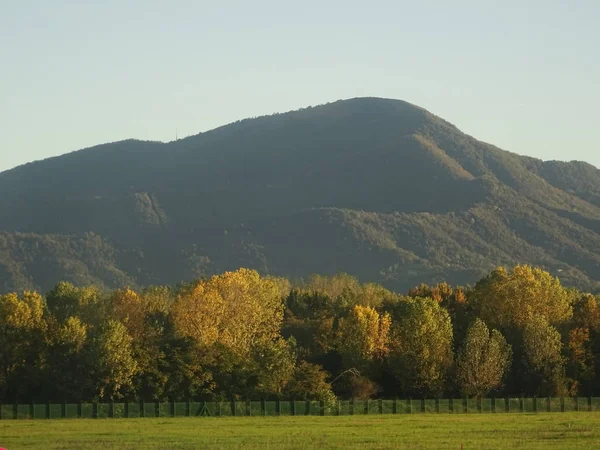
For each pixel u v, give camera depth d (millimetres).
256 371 189750
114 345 182250
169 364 186500
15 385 186875
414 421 160000
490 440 123438
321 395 187750
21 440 127125
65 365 186375
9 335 191000
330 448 114438
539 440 123312
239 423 157750
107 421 164500
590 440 123000
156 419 169750
